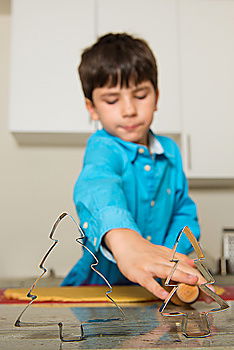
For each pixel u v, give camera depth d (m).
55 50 2.00
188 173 1.96
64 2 2.03
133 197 0.93
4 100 2.29
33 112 1.95
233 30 2.08
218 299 0.35
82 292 0.63
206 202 2.22
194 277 0.49
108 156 0.86
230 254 1.97
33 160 2.23
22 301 0.57
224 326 0.34
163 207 1.01
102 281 0.98
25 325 0.33
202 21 2.07
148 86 0.89
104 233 0.57
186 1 2.08
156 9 2.06
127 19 2.04
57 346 0.27
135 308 0.48
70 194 2.21
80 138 2.10
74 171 2.23
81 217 0.65
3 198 2.20
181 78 2.02
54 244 0.35
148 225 0.98
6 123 2.26
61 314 0.42
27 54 1.99
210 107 2.01
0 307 0.50
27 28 2.01
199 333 0.30
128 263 0.52
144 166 0.95
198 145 1.98
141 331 0.32
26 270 2.15
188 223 1.05
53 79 1.98
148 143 1.01
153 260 0.51
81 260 1.00
